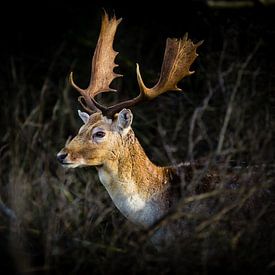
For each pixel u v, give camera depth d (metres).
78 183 18.69
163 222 13.70
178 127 20.42
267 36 22.95
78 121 22.80
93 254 13.79
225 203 14.50
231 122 20.44
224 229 14.46
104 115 15.28
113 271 13.39
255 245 13.77
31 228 14.90
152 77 24.50
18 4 28.08
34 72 26.02
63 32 27.38
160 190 15.23
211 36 23.88
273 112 20.89
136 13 26.44
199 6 24.72
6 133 20.94
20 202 16.16
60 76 25.70
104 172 15.08
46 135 20.14
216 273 13.47
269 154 18.23
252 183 15.24
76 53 26.44
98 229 15.96
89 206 16.84
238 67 21.97
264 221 15.01
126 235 14.84
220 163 16.53
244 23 23.69
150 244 15.08
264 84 21.98
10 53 26.95
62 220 15.29
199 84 23.22
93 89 16.34
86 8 27.70
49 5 27.88
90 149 14.85
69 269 13.55
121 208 15.11
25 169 19.09
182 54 15.78
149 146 20.80
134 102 15.42
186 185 15.37
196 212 14.88
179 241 13.78
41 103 21.72
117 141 14.96
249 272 13.44
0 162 19.11
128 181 14.97
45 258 13.43
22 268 13.25
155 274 13.34
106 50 16.80
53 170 19.17
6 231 14.20
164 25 25.56
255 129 19.50
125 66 24.77
